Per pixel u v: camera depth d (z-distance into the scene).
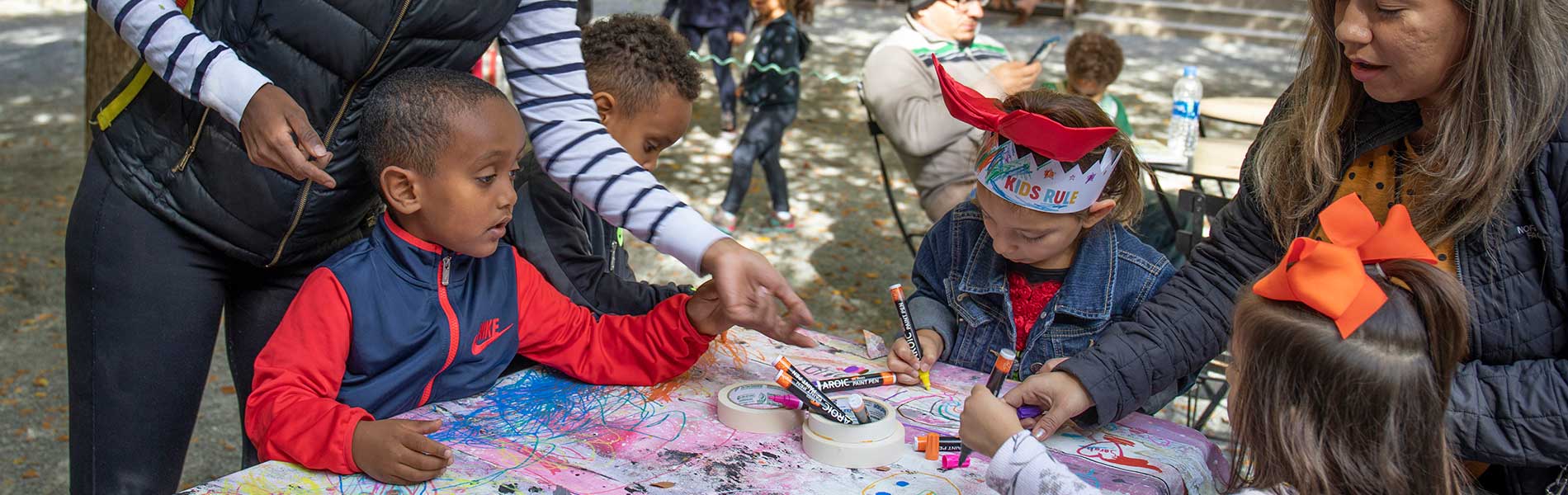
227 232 1.87
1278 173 1.85
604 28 2.32
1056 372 1.79
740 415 1.74
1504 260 1.65
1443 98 1.61
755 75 6.09
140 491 1.95
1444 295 1.37
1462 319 1.38
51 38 12.92
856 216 6.62
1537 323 1.66
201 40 1.69
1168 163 4.04
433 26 1.80
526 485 1.54
